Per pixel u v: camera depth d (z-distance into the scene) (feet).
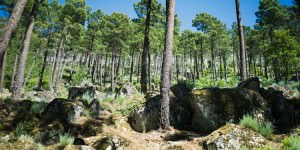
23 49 35.17
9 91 70.13
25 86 84.48
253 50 131.23
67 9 102.12
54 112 23.45
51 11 95.86
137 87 93.35
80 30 106.52
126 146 19.27
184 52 144.05
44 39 97.09
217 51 144.56
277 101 25.39
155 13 87.35
